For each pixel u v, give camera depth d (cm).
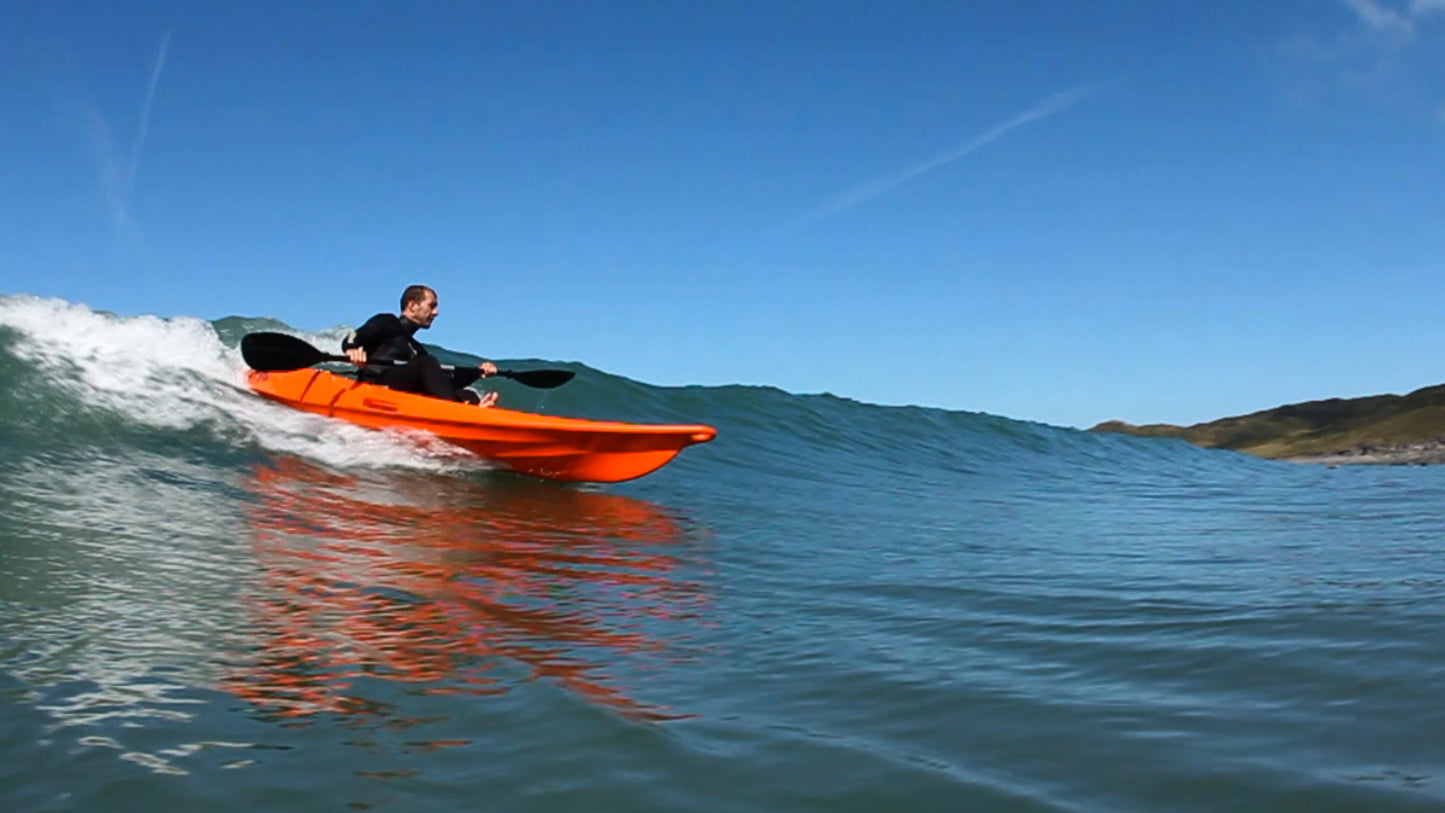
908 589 365
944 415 1404
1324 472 1295
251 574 339
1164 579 385
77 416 623
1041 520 644
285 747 190
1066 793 168
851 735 198
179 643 254
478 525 497
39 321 730
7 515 394
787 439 1084
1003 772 178
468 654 258
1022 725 203
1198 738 192
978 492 865
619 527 523
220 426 672
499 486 656
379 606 307
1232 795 165
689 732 200
